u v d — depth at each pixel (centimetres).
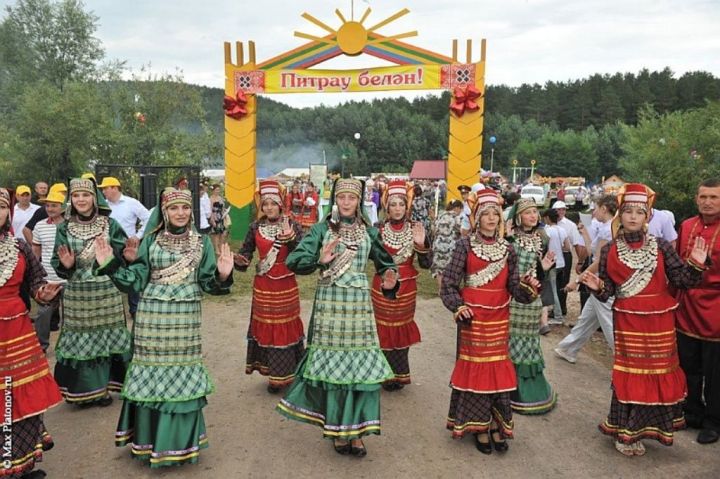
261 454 445
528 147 7738
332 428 423
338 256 438
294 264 438
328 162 8412
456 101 1357
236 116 1470
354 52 1395
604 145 7600
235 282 1095
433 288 1071
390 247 581
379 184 1645
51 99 1861
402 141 8881
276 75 1434
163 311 400
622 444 446
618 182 1998
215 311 891
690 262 420
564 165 7562
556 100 10319
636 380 432
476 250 437
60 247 458
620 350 442
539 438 475
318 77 1418
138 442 409
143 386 397
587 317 645
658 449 459
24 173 1867
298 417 441
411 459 438
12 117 2341
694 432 489
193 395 401
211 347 715
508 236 501
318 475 414
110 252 394
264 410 529
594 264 477
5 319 377
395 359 582
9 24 2538
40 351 398
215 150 2164
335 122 9056
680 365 495
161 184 1750
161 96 2120
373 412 428
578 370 644
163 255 405
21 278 393
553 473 419
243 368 642
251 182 1495
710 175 1652
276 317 566
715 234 471
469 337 439
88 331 509
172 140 2059
